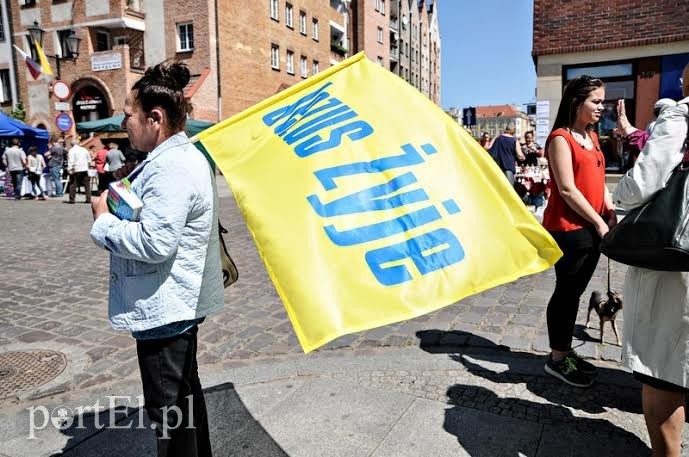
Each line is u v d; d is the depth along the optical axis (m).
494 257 1.94
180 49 25.19
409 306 1.78
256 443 2.77
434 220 1.93
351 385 3.38
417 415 3.00
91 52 25.00
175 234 1.86
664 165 2.07
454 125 2.18
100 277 6.41
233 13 25.61
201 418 2.29
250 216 1.90
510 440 2.74
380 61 45.75
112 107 24.44
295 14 31.36
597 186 3.10
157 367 2.03
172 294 1.95
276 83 29.45
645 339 2.19
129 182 1.99
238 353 4.00
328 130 2.06
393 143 2.05
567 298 3.21
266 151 2.04
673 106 2.16
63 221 11.34
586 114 3.05
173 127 2.04
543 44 10.49
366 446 2.72
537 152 12.09
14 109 26.47
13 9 26.11
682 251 1.94
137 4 25.41
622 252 2.14
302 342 1.69
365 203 1.90
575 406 3.04
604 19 9.96
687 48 9.48
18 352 4.03
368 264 1.81
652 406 2.25
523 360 3.68
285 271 1.78
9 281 6.22
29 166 16.02
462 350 3.90
